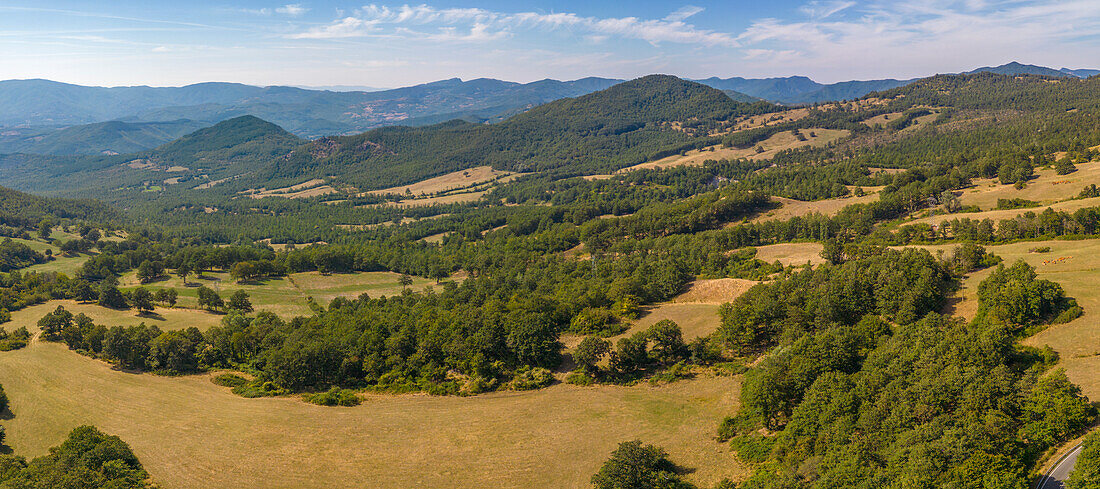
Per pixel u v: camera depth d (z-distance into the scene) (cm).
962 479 5909
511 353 12962
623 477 7769
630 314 15250
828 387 8438
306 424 10556
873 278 12738
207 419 10875
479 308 14875
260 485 8669
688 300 16350
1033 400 6888
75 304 18350
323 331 14788
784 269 17100
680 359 12344
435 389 11831
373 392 12112
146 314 18088
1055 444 6544
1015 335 9975
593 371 12294
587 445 9381
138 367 13600
